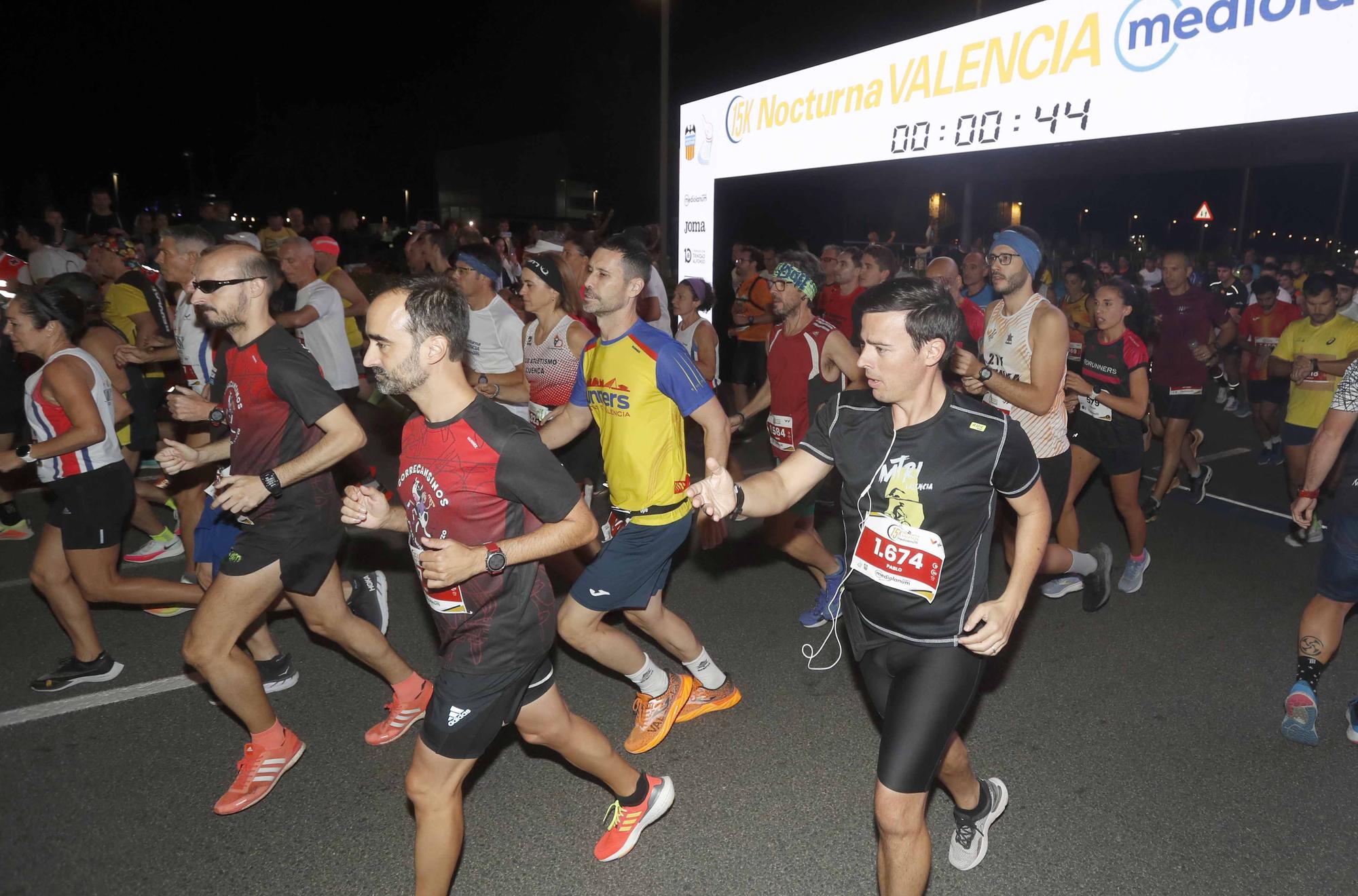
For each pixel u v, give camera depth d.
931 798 3.48
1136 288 6.45
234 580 3.18
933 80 10.58
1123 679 4.39
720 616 5.15
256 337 3.17
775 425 4.77
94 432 3.81
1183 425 6.70
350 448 3.13
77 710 4.04
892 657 2.58
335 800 3.43
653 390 3.40
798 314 4.61
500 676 2.48
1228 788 3.52
